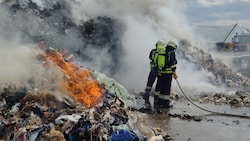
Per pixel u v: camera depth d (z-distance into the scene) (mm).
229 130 8000
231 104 11594
